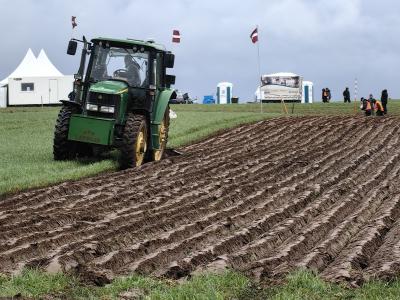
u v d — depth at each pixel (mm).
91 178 16797
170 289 7512
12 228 11359
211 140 26734
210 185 15617
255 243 9977
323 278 8039
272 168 18547
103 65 19016
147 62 18953
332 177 16797
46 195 14312
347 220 11602
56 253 9328
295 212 12922
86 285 8000
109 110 18469
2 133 28344
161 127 20094
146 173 17797
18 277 8016
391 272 8180
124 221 11953
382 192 14758
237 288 7672
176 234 10742
